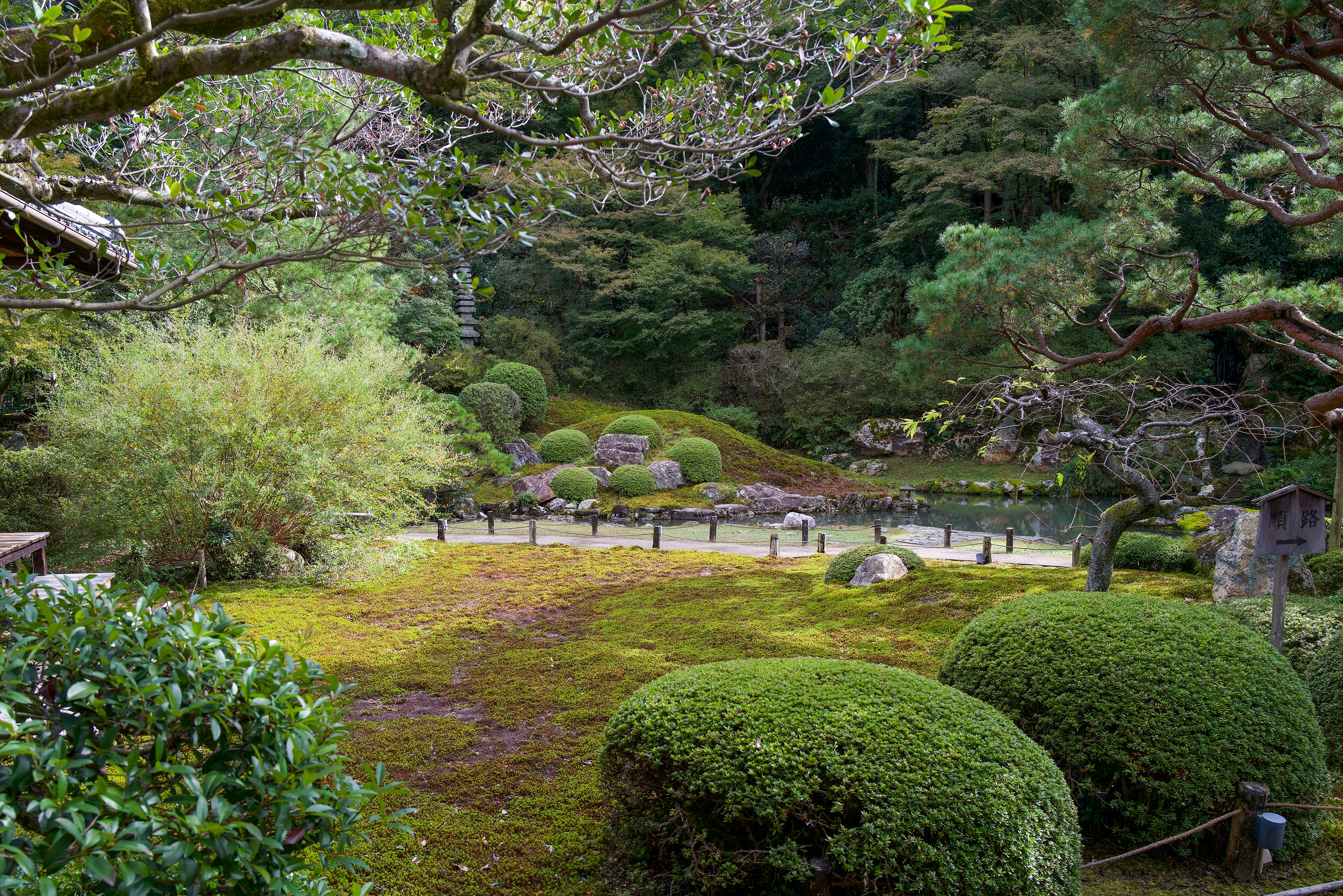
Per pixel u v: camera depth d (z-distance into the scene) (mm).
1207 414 5656
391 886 3197
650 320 27156
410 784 4172
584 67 3441
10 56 2387
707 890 2922
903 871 2646
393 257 2916
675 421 23156
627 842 3301
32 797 1458
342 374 10016
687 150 3377
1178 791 3412
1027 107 22969
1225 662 3650
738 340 30672
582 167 3516
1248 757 3432
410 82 2607
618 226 29500
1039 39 21516
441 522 13727
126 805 1358
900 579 8602
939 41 3010
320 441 9586
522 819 3791
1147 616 3945
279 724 1707
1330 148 6859
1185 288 7309
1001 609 4355
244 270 2859
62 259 3555
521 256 29422
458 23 3576
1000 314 5910
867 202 30766
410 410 10742
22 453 9461
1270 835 3248
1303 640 4871
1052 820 2898
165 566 9289
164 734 1558
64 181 3291
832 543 14430
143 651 1687
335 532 10148
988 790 2768
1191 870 3404
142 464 8742
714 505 18875
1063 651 3834
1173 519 13789
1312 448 15008
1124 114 6797
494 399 21156
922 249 27453
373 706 5453
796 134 3445
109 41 2449
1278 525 4492
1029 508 19391
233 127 4312
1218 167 8258
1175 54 5793
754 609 8078
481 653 6773
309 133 4207
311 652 6688
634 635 7191
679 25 3047
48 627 1639
